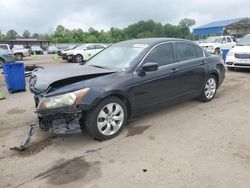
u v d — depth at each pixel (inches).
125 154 145.6
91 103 150.3
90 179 123.4
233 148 150.3
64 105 145.4
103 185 118.6
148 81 179.8
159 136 168.4
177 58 207.2
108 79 163.0
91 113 154.6
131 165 134.3
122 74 170.1
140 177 123.8
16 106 252.5
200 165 132.7
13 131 184.4
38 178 125.3
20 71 317.1
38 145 158.9
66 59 860.6
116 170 130.1
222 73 254.4
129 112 177.8
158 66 190.4
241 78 374.3
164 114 209.8
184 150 148.8
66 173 128.9
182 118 200.7
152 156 142.6
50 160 141.3
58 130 149.3
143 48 190.5
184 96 215.0
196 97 239.1
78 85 151.9
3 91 329.7
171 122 192.7
